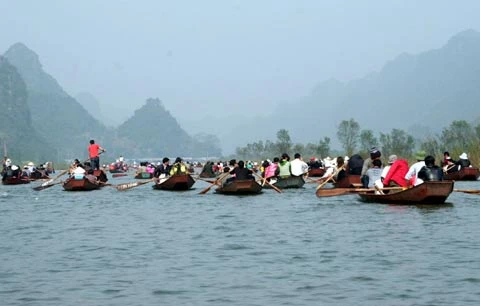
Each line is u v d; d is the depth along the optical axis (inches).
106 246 682.8
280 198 1274.6
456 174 1889.8
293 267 545.6
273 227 812.0
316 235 726.5
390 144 3678.6
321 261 568.4
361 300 435.2
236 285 484.7
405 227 768.3
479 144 2365.9
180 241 709.3
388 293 450.3
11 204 1293.1
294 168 1594.5
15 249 672.4
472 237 681.0
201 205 1158.3
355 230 756.6
